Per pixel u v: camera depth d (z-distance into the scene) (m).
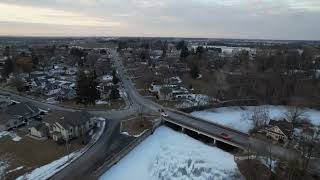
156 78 123.69
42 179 45.81
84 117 66.19
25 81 111.44
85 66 156.12
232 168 52.53
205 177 50.38
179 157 57.19
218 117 82.81
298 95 102.50
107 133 65.19
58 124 60.47
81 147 57.84
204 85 112.62
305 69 128.62
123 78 128.00
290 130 63.66
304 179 43.56
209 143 64.88
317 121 81.56
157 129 71.62
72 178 46.12
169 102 92.06
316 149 51.59
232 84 107.69
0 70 133.62
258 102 98.62
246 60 147.62
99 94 90.81
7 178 46.38
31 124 67.69
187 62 154.12
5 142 59.69
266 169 47.34
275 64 129.88
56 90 100.25
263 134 65.25
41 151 55.69
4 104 83.12
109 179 48.44
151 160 55.94
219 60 153.38
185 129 71.31
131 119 74.38
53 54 198.88
